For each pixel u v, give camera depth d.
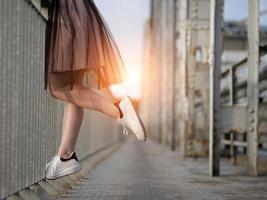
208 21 8.96
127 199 3.58
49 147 3.55
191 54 8.98
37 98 3.10
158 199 3.59
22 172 2.74
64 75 2.84
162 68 19.55
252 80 5.54
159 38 21.98
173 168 6.72
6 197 2.44
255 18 5.47
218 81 5.52
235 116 5.57
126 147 16.80
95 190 4.12
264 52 5.57
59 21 2.87
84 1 2.95
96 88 2.99
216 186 4.49
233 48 19.89
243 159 7.23
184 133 9.11
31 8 2.91
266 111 5.73
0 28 2.28
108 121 12.53
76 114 2.98
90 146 7.43
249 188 4.33
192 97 9.01
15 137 2.57
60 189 3.81
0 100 2.29
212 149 5.50
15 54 2.56
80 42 2.84
